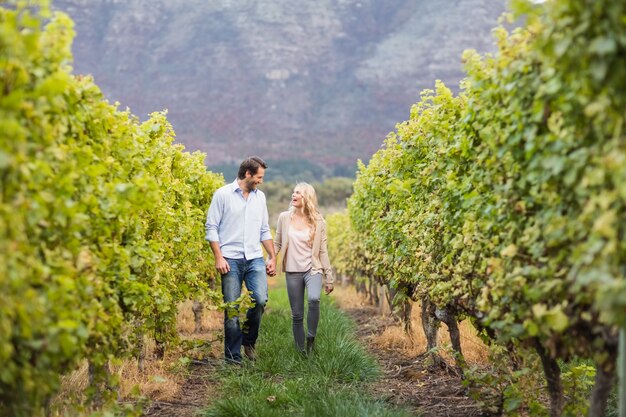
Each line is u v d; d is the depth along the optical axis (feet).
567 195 14.61
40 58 14.83
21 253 13.05
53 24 15.42
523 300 16.37
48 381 15.25
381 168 39.63
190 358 33.12
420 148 30.50
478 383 22.91
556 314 14.32
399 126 32.63
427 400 26.35
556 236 14.30
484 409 23.53
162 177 29.35
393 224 35.45
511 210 16.99
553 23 13.16
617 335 13.94
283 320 43.91
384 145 40.96
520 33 15.99
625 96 12.32
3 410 15.57
